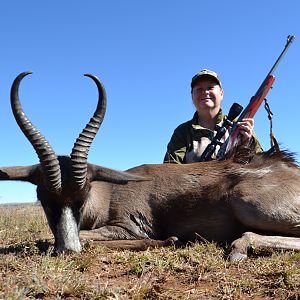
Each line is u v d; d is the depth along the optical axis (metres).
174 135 2.49
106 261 1.58
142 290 1.19
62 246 1.65
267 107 2.29
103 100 1.84
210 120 2.52
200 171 2.02
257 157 2.02
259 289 1.26
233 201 1.88
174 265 1.48
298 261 1.53
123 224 2.00
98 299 1.14
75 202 1.76
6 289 1.15
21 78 1.75
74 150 1.76
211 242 1.92
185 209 1.97
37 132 1.72
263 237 1.70
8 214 3.74
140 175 2.09
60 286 1.21
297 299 1.18
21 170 1.82
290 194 1.83
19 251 1.73
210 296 1.22
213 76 2.47
